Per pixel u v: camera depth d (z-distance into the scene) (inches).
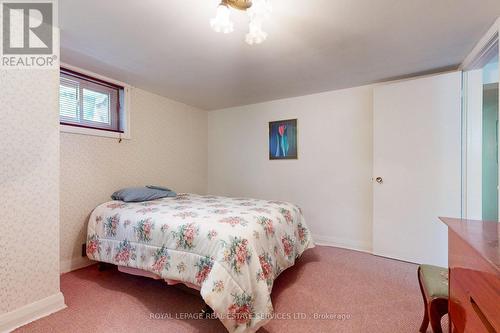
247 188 150.6
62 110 92.3
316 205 129.3
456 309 38.6
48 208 65.2
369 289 78.6
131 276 87.8
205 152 161.6
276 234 77.3
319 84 114.7
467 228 40.3
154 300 72.4
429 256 96.6
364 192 117.1
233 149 155.6
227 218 70.9
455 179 92.0
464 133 92.3
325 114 126.2
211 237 61.4
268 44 76.3
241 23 64.1
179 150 143.0
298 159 133.9
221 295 53.7
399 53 83.3
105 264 93.3
